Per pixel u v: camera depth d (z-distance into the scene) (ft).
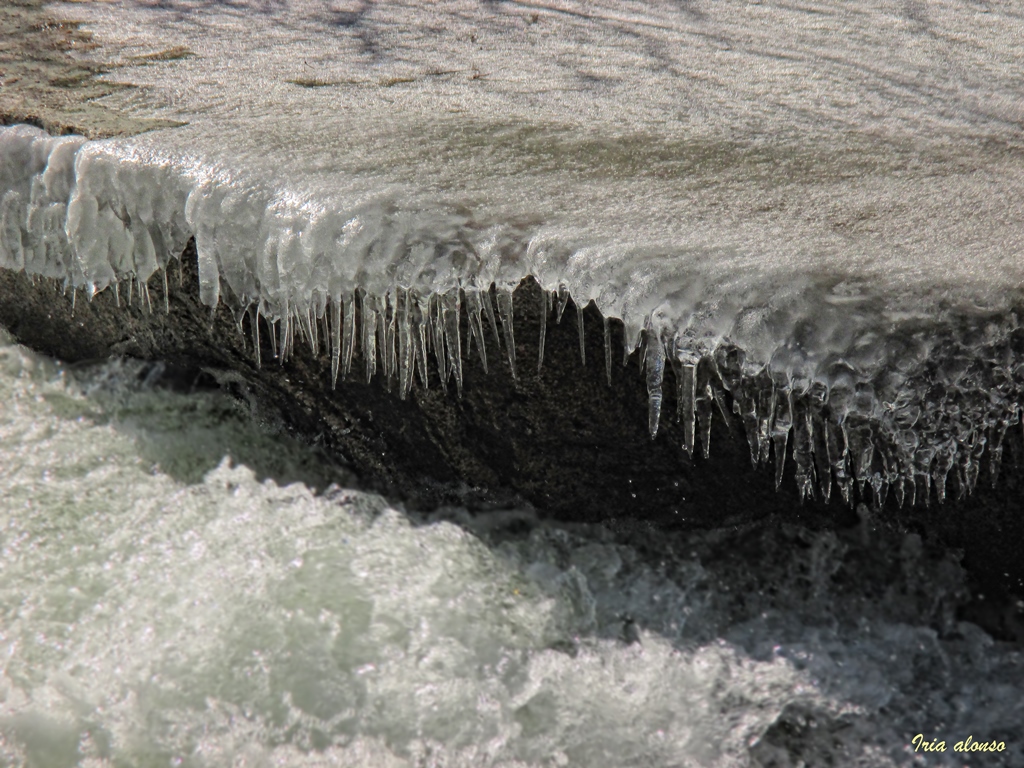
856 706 8.17
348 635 8.67
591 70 13.70
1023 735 7.89
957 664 8.44
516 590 9.28
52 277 11.20
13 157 10.77
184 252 10.23
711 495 9.20
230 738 7.82
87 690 8.10
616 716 8.14
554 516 9.98
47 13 15.76
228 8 16.71
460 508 10.25
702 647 8.70
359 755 7.76
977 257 8.05
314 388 10.46
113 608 8.82
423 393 9.71
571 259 8.36
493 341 9.07
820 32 15.60
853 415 7.83
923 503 8.46
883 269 7.95
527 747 7.88
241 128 11.10
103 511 9.93
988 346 7.52
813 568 9.02
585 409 9.16
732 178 9.84
